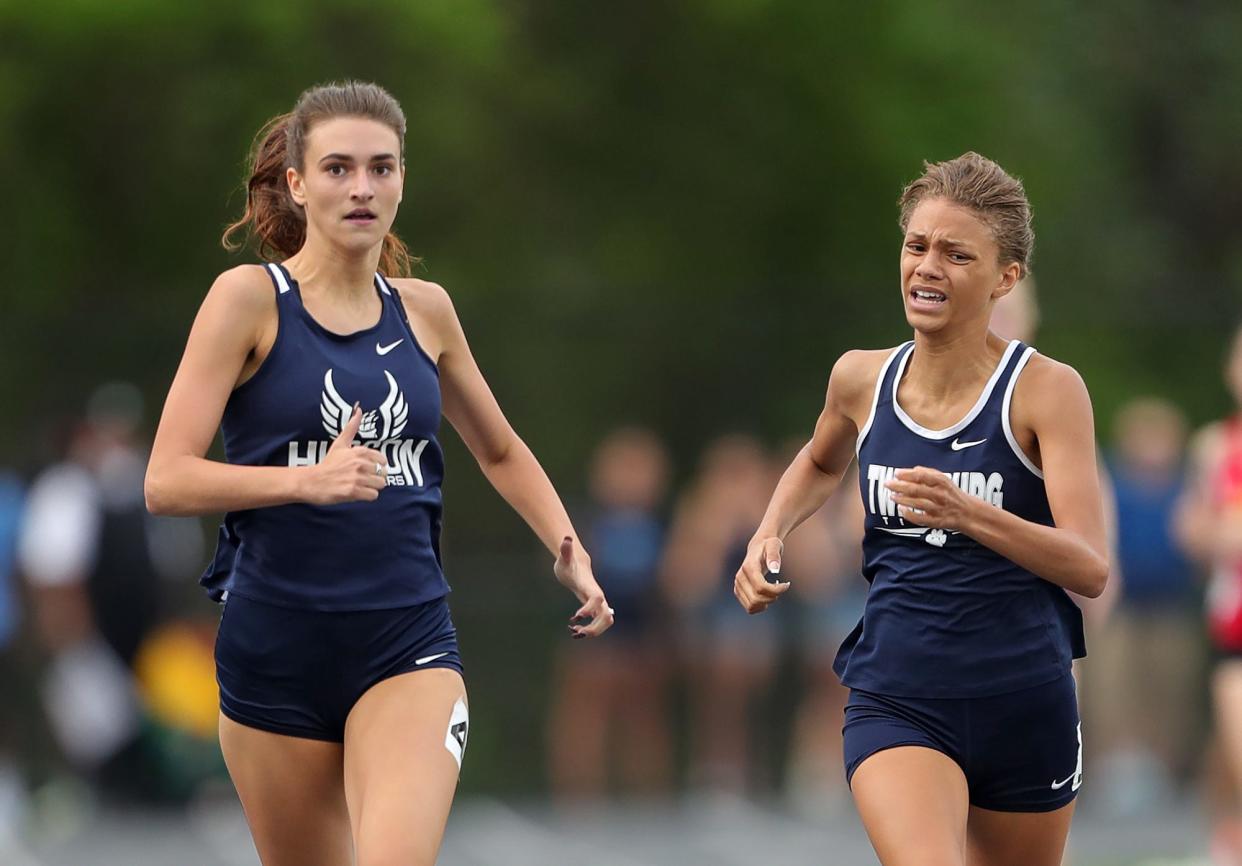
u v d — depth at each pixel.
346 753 17.02
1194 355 52.41
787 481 18.89
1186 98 89.00
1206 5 89.25
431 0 64.88
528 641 47.06
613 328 49.00
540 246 71.50
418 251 68.38
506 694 46.94
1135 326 52.53
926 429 17.22
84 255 64.94
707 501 46.69
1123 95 87.88
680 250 73.88
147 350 46.78
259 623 17.11
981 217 16.91
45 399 46.22
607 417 48.78
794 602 46.00
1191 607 47.38
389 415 17.09
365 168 16.95
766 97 74.62
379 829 16.05
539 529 18.88
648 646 46.16
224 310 16.78
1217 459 30.58
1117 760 47.06
